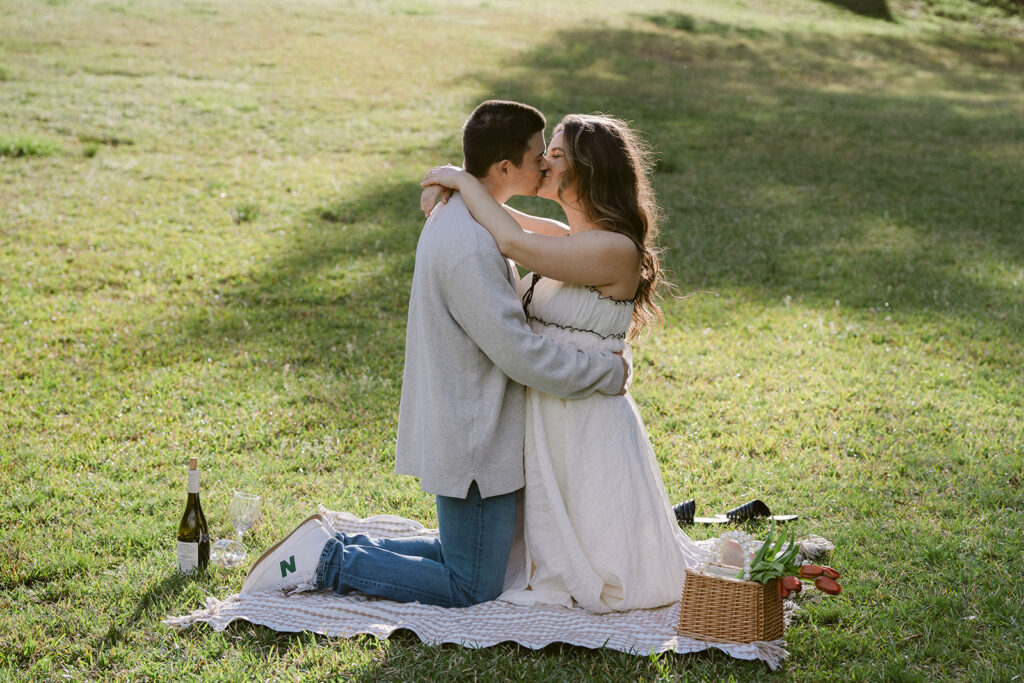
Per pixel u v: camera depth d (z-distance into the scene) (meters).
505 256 3.60
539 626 3.53
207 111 14.67
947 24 31.06
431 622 3.56
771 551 3.44
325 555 3.78
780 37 26.70
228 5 23.33
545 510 3.71
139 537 4.28
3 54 16.84
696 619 3.45
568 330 3.73
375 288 8.42
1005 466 5.11
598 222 3.70
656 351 7.06
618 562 3.66
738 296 8.46
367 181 11.97
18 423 5.55
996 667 3.37
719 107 17.67
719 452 5.42
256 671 3.30
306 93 16.41
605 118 3.77
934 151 14.93
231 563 4.07
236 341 7.06
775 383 6.45
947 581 3.99
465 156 3.69
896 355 6.99
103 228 9.70
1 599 3.79
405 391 3.78
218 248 9.38
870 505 4.73
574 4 28.88
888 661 3.38
